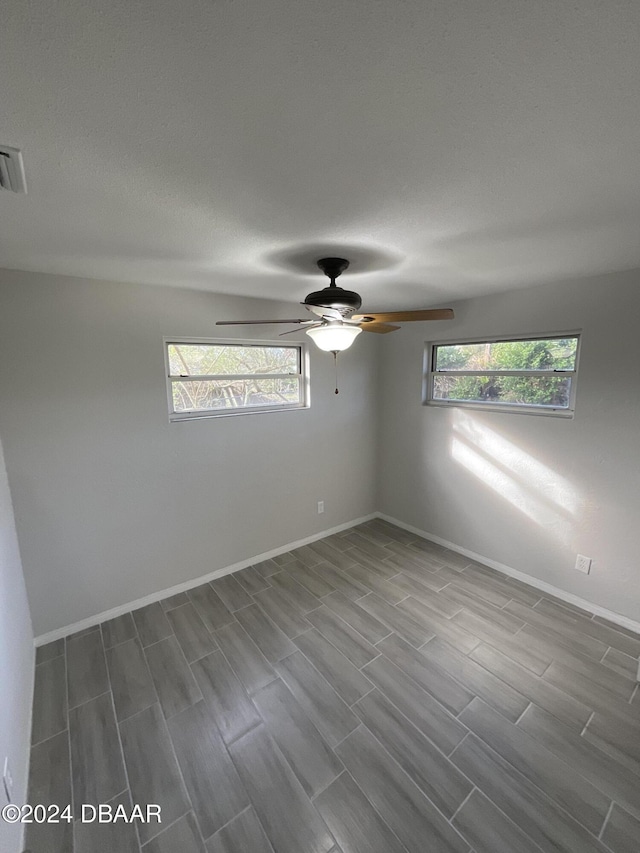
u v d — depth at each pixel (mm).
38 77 717
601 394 2418
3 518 1815
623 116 866
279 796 1521
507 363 3008
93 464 2451
